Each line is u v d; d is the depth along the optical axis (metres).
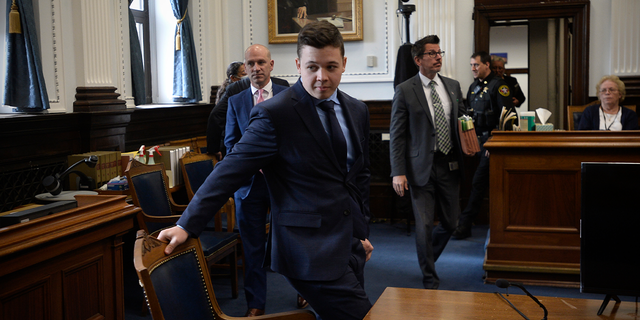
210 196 1.81
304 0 6.43
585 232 1.72
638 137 3.85
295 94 1.92
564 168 4.01
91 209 2.58
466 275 4.38
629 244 1.69
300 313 1.88
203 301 1.81
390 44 6.32
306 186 1.91
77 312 2.51
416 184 3.72
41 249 2.24
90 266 2.59
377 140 6.39
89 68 4.36
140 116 4.98
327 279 1.85
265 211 3.38
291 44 6.56
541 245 4.08
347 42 6.44
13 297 2.17
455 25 6.25
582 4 5.96
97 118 4.29
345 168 1.99
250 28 6.63
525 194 4.10
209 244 3.57
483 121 5.53
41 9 4.01
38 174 3.87
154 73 6.11
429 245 3.78
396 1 6.27
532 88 6.43
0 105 4.12
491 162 4.14
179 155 4.48
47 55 4.07
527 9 6.07
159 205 3.80
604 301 1.68
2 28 3.99
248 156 1.87
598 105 4.90
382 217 6.43
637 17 5.88
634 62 5.93
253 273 3.36
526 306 1.71
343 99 2.08
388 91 6.39
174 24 6.00
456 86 3.88
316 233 1.90
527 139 4.06
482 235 5.71
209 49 6.40
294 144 1.89
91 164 2.99
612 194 1.70
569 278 4.02
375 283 4.21
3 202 3.60
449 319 1.59
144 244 1.63
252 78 3.46
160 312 1.48
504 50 6.40
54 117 3.92
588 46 6.03
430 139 3.71
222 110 4.32
